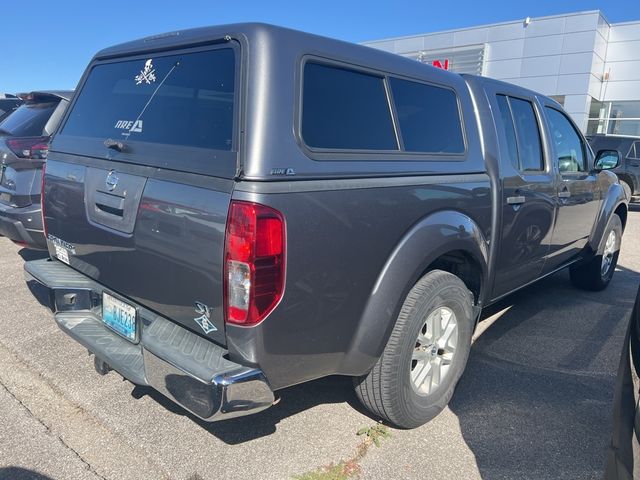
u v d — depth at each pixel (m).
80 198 2.77
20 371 3.38
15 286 5.00
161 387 2.19
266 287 2.00
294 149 2.08
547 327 4.45
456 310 2.96
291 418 2.96
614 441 1.84
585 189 4.51
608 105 19.16
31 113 5.40
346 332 2.36
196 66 2.35
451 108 3.06
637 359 1.85
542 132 3.91
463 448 2.75
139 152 2.43
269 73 2.06
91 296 2.86
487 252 3.21
